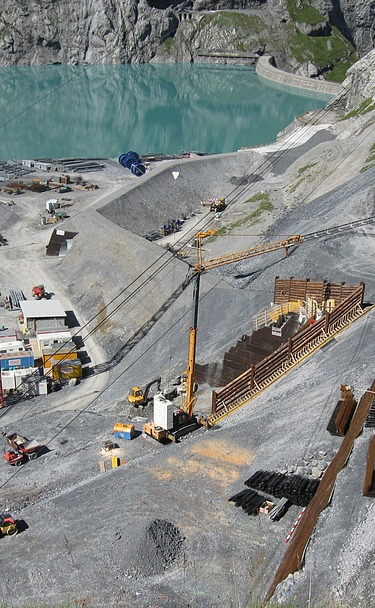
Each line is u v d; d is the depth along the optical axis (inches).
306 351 1801.2
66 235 3476.9
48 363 2367.1
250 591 951.6
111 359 2469.2
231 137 7130.9
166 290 2650.1
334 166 4035.4
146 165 5221.5
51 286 3129.9
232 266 2765.7
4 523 1252.5
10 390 2188.7
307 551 965.2
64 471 1600.6
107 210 3730.3
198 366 2034.9
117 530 1188.5
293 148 5231.3
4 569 1144.8
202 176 4675.2
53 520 1268.5
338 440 1326.3
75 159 5565.9
